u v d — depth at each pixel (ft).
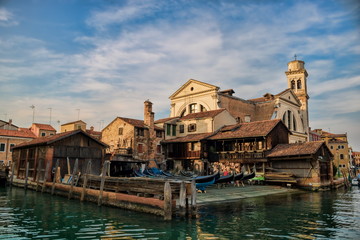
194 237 34.94
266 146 102.22
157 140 127.65
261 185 92.89
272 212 51.03
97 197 58.65
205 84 142.31
